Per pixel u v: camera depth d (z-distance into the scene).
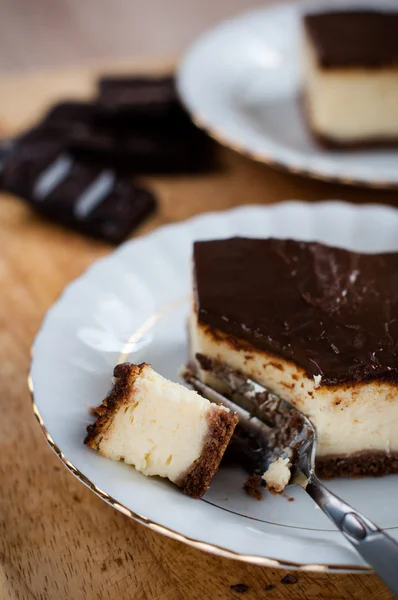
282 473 0.32
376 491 0.33
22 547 0.31
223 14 0.84
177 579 0.31
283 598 0.30
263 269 0.35
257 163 0.47
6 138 0.47
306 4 0.55
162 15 0.85
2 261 0.42
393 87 0.46
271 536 0.30
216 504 0.31
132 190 0.44
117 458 0.31
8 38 0.81
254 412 0.34
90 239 0.43
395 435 0.33
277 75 0.51
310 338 0.33
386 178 0.42
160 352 0.36
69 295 0.37
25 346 0.38
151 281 0.38
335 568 0.29
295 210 0.40
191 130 0.47
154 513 0.30
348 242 0.40
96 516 0.32
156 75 0.52
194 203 0.45
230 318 0.33
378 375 0.32
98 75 0.53
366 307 0.34
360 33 0.48
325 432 0.33
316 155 0.47
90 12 0.86
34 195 0.43
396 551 0.29
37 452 0.34
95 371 0.34
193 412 0.31
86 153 0.46
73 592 0.30
